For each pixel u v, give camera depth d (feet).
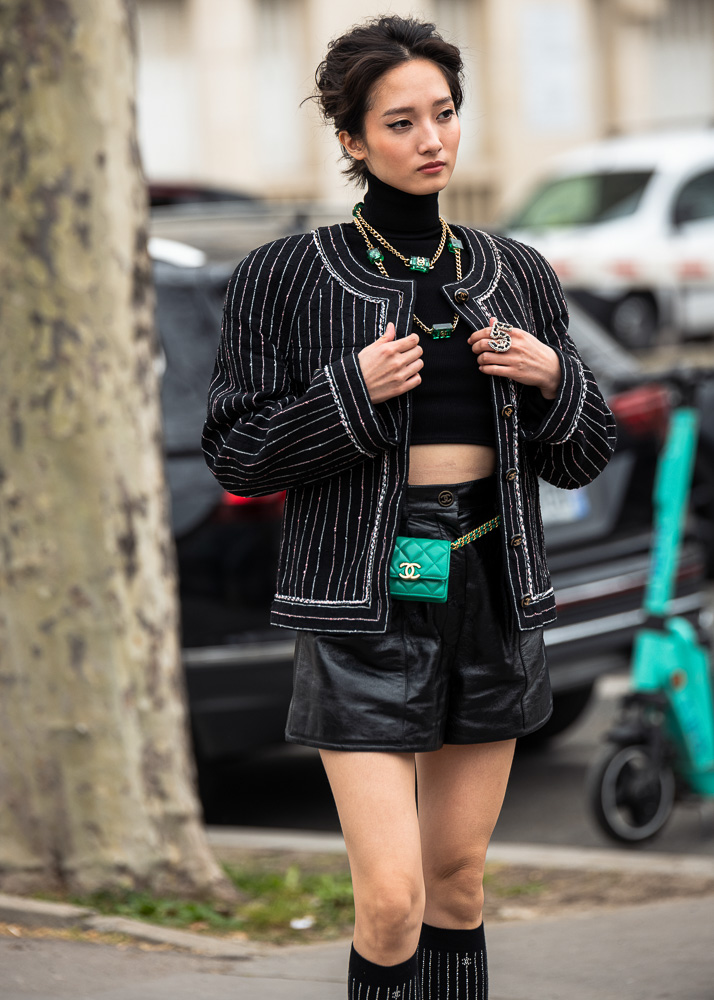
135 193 26.40
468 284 16.61
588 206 98.37
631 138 104.37
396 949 15.98
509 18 122.31
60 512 26.07
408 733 16.21
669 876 29.40
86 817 26.68
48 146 25.29
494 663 16.72
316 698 16.43
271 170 118.73
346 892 28.02
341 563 16.34
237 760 39.88
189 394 33.53
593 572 35.50
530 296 17.34
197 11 115.34
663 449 37.40
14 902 25.95
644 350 84.74
